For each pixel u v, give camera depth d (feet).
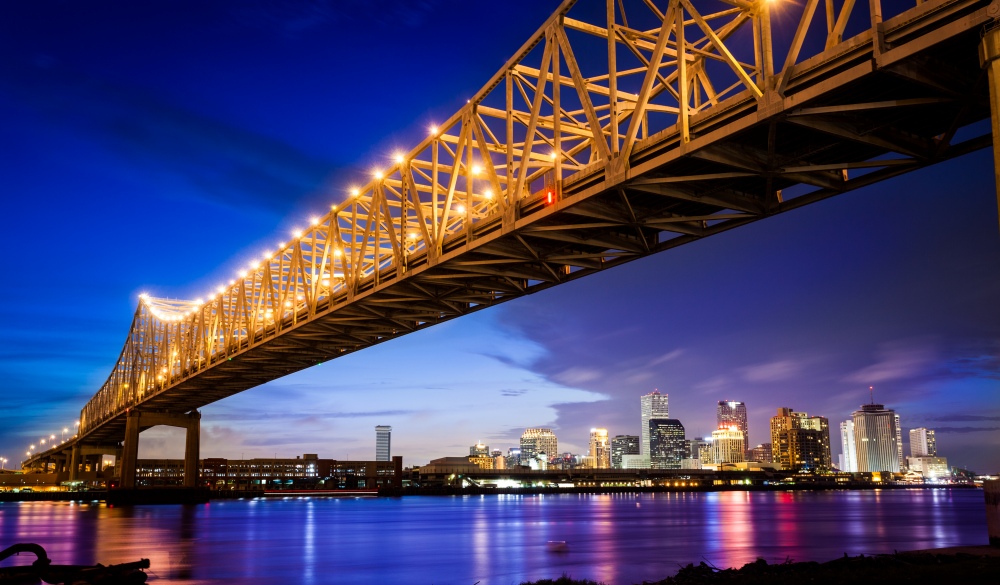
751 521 403.75
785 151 119.44
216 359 328.70
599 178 133.69
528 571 179.01
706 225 150.00
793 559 199.72
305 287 251.60
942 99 96.12
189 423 518.37
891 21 91.76
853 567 91.25
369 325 238.68
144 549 223.51
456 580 162.81
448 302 214.48
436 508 610.24
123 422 558.15
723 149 114.73
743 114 109.91
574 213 137.90
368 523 388.37
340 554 220.02
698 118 115.34
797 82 101.45
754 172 118.11
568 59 138.92
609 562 197.47
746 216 139.54
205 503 538.47
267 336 277.64
